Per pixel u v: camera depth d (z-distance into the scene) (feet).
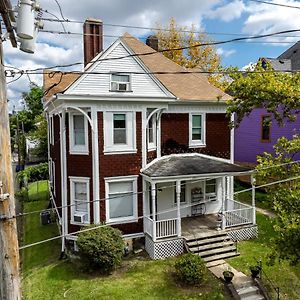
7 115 15.69
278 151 43.32
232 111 47.39
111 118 49.73
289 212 34.91
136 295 38.78
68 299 38.24
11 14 16.35
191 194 61.57
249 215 56.80
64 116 50.03
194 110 61.00
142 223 53.11
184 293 39.17
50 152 78.84
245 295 38.73
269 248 50.70
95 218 49.88
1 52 15.53
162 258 48.96
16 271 16.15
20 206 81.30
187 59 121.49
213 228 54.60
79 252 45.75
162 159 57.41
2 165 15.38
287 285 40.88
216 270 44.42
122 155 50.93
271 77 40.86
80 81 47.75
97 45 58.75
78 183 51.49
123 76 50.44
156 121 56.08
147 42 74.38
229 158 65.31
